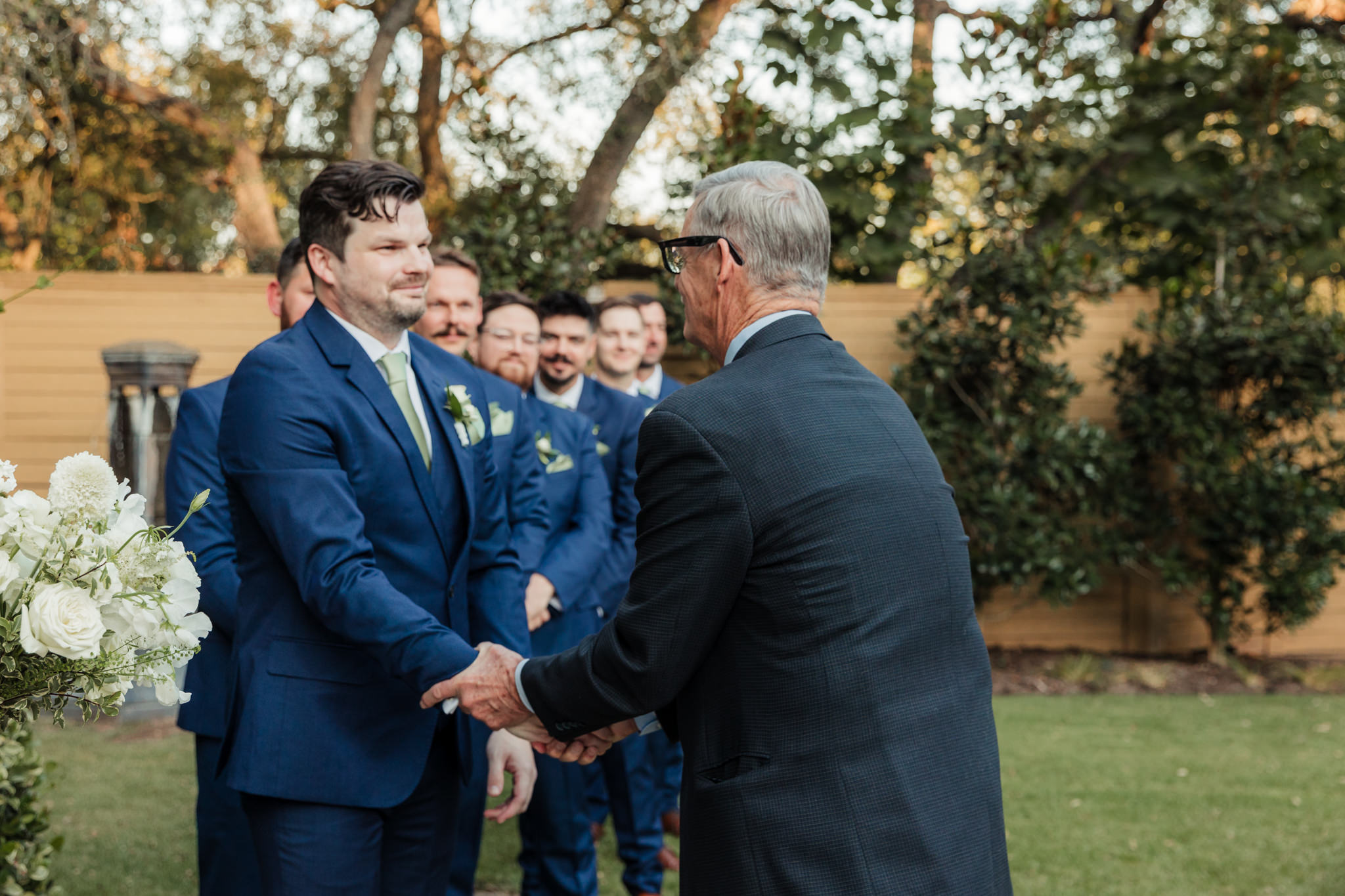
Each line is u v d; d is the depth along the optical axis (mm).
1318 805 4551
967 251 7242
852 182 8969
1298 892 3607
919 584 1521
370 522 1945
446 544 2049
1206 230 8320
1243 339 6973
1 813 2531
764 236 1702
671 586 1522
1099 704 6508
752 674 1501
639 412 4070
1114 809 4488
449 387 2135
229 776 1893
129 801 4434
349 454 1920
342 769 1886
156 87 12156
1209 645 7660
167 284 7184
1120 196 9664
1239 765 5168
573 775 3084
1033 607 7754
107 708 1485
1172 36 9359
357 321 2006
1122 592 7793
